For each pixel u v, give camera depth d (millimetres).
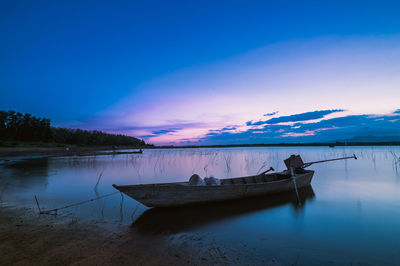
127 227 7328
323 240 6699
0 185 14219
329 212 9281
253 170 23938
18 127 73812
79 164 28875
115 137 122000
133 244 6070
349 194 12273
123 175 19734
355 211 9430
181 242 6293
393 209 9695
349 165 26781
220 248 6016
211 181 10680
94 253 5488
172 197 8938
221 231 7223
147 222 7836
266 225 7840
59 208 9328
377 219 8469
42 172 20656
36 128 76188
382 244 6453
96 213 8727
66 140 90375
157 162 33219
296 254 5820
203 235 6859
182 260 5297
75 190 13023
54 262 5020
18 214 8453
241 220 8242
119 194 11898
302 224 7949
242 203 10242
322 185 14758
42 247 5742
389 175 18953
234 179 12508
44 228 7070
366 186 14469
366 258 5688
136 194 8391
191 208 9344
